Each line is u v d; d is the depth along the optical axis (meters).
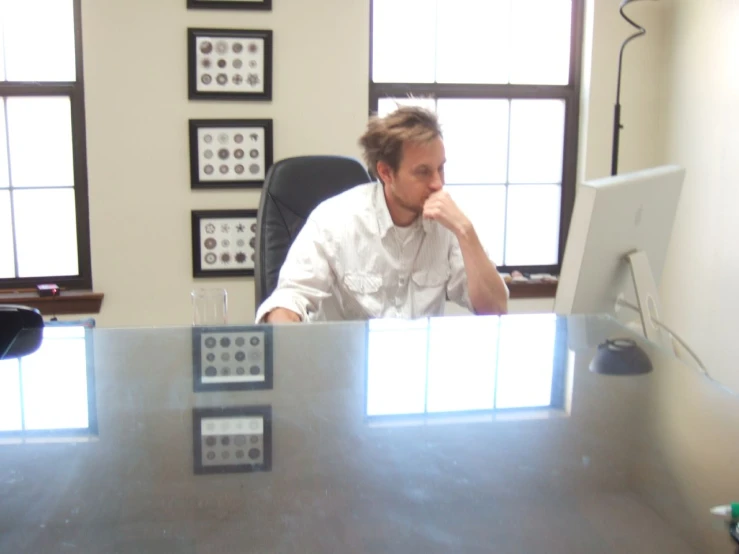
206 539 0.70
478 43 3.13
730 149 2.70
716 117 2.78
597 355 1.23
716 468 0.86
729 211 2.71
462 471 0.84
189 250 2.93
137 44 2.78
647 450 0.90
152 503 0.76
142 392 1.07
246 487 0.80
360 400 1.05
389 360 1.21
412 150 1.68
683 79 2.98
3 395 1.05
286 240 1.95
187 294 2.96
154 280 2.93
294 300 1.62
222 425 0.96
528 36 3.17
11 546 0.68
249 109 2.89
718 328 2.79
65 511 0.75
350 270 1.78
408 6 3.06
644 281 1.39
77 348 1.24
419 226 1.81
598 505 0.78
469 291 1.73
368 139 1.75
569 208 3.26
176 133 2.85
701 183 2.88
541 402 1.06
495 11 3.13
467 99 3.14
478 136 3.18
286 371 1.15
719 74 2.76
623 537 0.72
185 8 2.79
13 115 2.85
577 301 1.39
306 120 2.93
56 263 2.95
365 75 2.94
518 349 1.25
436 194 1.72
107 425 0.96
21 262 2.92
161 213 2.89
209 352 1.23
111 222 2.87
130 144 2.83
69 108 2.86
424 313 1.84
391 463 0.87
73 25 2.82
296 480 0.81
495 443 0.92
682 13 2.97
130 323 2.93
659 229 1.46
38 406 1.01
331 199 1.85
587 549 0.70
